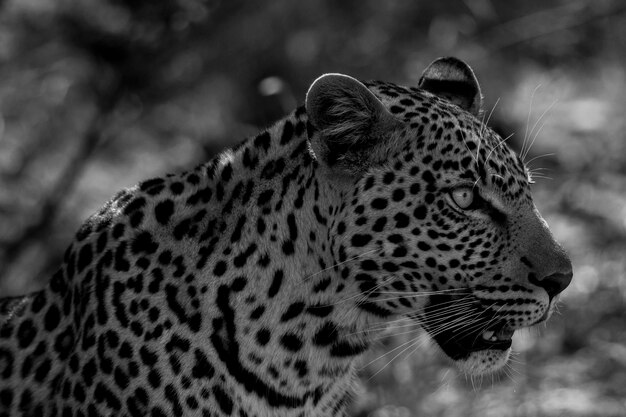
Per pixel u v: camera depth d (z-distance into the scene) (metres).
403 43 21.58
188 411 8.38
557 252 8.52
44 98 19.55
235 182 8.70
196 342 8.38
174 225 8.66
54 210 17.39
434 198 8.29
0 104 19.48
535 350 14.43
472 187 8.33
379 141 8.35
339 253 8.35
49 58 18.44
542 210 18.61
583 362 14.20
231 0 19.14
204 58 19.53
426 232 8.31
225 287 8.44
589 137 23.62
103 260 8.72
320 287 8.46
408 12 21.55
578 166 21.06
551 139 24.30
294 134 8.62
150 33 18.14
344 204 8.33
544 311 8.59
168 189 8.88
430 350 13.05
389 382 12.80
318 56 21.16
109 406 8.45
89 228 9.05
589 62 23.73
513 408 12.84
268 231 8.48
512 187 8.51
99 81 18.58
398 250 8.34
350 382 9.34
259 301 8.45
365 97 8.29
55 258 17.27
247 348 8.45
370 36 21.47
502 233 8.45
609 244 16.89
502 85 22.80
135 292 8.49
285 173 8.54
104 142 20.20
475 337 8.86
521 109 25.67
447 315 8.58
